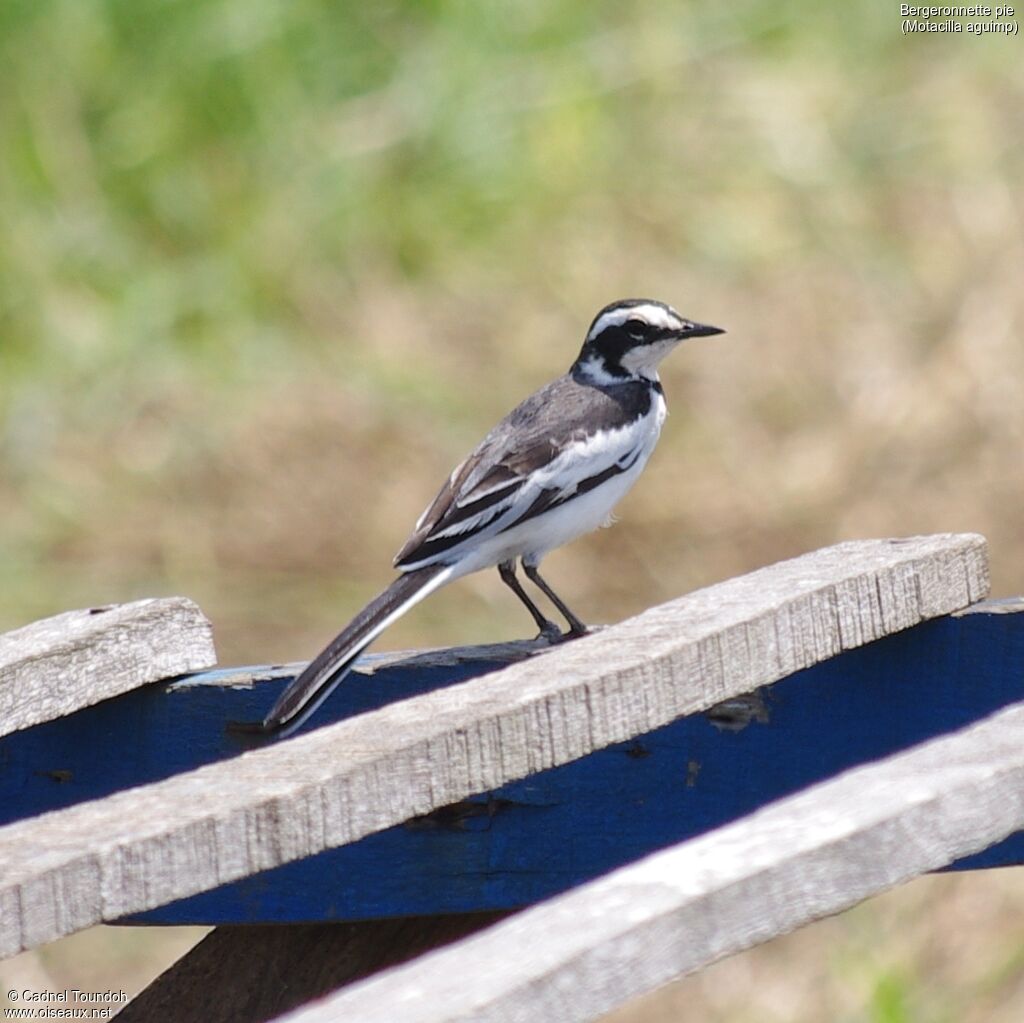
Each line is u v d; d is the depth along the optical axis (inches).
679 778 291.1
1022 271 721.6
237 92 752.3
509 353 703.1
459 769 244.2
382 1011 173.6
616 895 190.9
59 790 308.8
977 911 476.1
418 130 768.9
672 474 657.0
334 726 254.5
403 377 689.6
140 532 629.6
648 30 832.3
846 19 856.3
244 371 695.7
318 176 748.6
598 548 629.6
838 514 633.0
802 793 218.5
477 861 287.3
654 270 741.9
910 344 700.7
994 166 776.9
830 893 197.2
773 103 808.3
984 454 650.2
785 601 277.3
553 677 258.7
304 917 285.0
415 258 745.6
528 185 770.2
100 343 695.7
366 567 614.2
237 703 304.8
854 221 758.5
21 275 705.0
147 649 306.3
